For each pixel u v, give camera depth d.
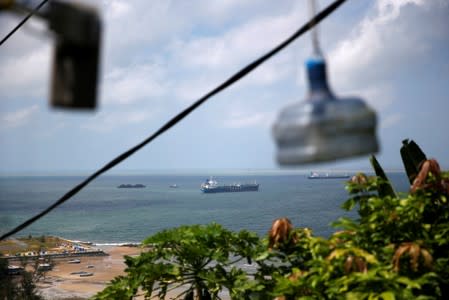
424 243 3.67
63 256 96.69
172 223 160.38
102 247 111.69
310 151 1.34
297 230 4.41
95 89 1.24
